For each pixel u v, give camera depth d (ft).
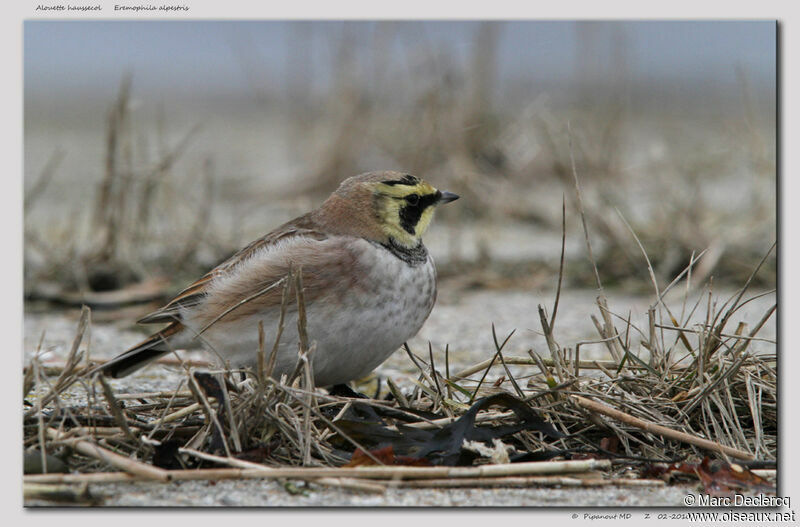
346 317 27.50
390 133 67.56
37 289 46.62
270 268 27.61
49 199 69.15
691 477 24.43
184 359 34.53
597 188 59.47
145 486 23.20
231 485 23.29
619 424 26.30
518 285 49.90
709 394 26.66
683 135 79.51
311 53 77.92
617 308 45.50
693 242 51.19
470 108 66.39
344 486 23.06
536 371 34.24
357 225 28.81
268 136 94.02
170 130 92.22
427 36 67.87
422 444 24.91
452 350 38.52
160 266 50.49
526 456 24.95
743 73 78.07
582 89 74.79
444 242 58.03
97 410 26.61
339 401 25.63
